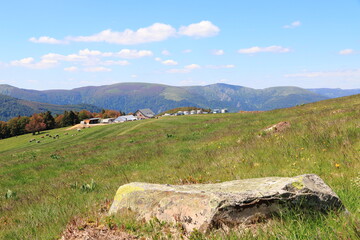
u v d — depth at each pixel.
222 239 4.17
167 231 4.95
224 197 4.86
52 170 23.30
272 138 16.36
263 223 4.64
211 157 16.14
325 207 4.78
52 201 11.73
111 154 29.11
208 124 48.19
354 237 3.50
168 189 6.21
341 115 22.70
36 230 7.41
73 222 6.51
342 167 8.52
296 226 4.21
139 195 6.30
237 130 30.91
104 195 10.75
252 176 9.83
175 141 32.41
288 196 4.82
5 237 7.71
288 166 10.26
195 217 4.91
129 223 5.55
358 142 10.77
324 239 3.62
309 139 12.92
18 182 20.19
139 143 36.41
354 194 5.61
